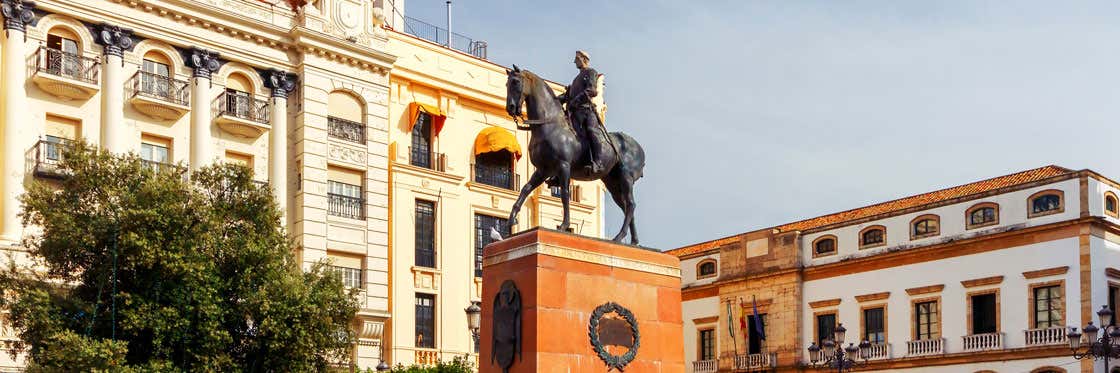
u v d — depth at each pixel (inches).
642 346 808.3
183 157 1588.3
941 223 2224.4
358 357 1701.5
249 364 1195.9
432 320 1834.4
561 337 765.9
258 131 1660.9
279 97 1692.9
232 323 1188.5
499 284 801.6
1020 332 2066.9
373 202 1760.6
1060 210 2046.0
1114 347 1878.7
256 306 1174.3
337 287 1263.5
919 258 2244.1
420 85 1881.2
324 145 1710.1
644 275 824.9
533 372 749.9
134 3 1556.3
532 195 2023.9
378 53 1790.1
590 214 2128.4
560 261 780.6
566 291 776.9
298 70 1717.5
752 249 2539.4
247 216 1241.4
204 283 1157.1
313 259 1660.9
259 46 1684.3
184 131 1595.7
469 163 1939.0
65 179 1173.7
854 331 2329.0
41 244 1167.6
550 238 780.6
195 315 1151.6
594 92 847.7
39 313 1089.4
